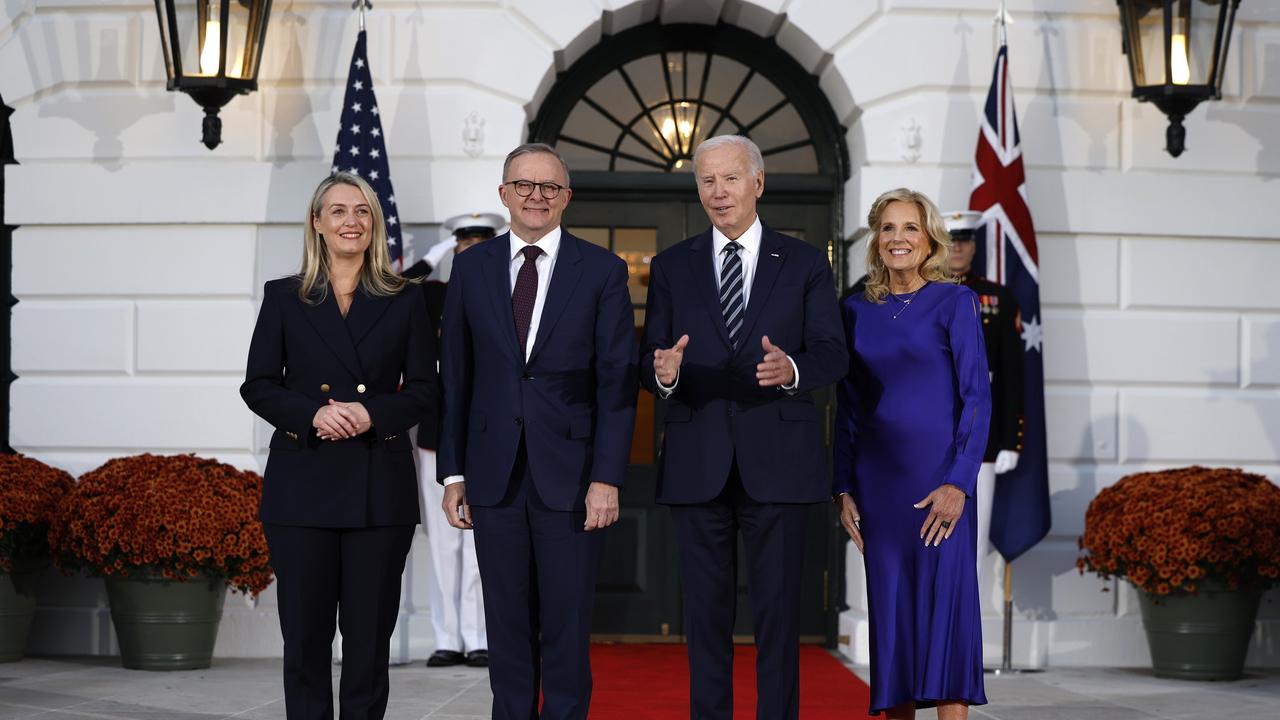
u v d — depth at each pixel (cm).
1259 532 694
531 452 444
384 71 780
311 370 446
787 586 454
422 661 752
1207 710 613
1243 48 802
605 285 459
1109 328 795
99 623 769
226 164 781
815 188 836
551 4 785
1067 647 779
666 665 739
